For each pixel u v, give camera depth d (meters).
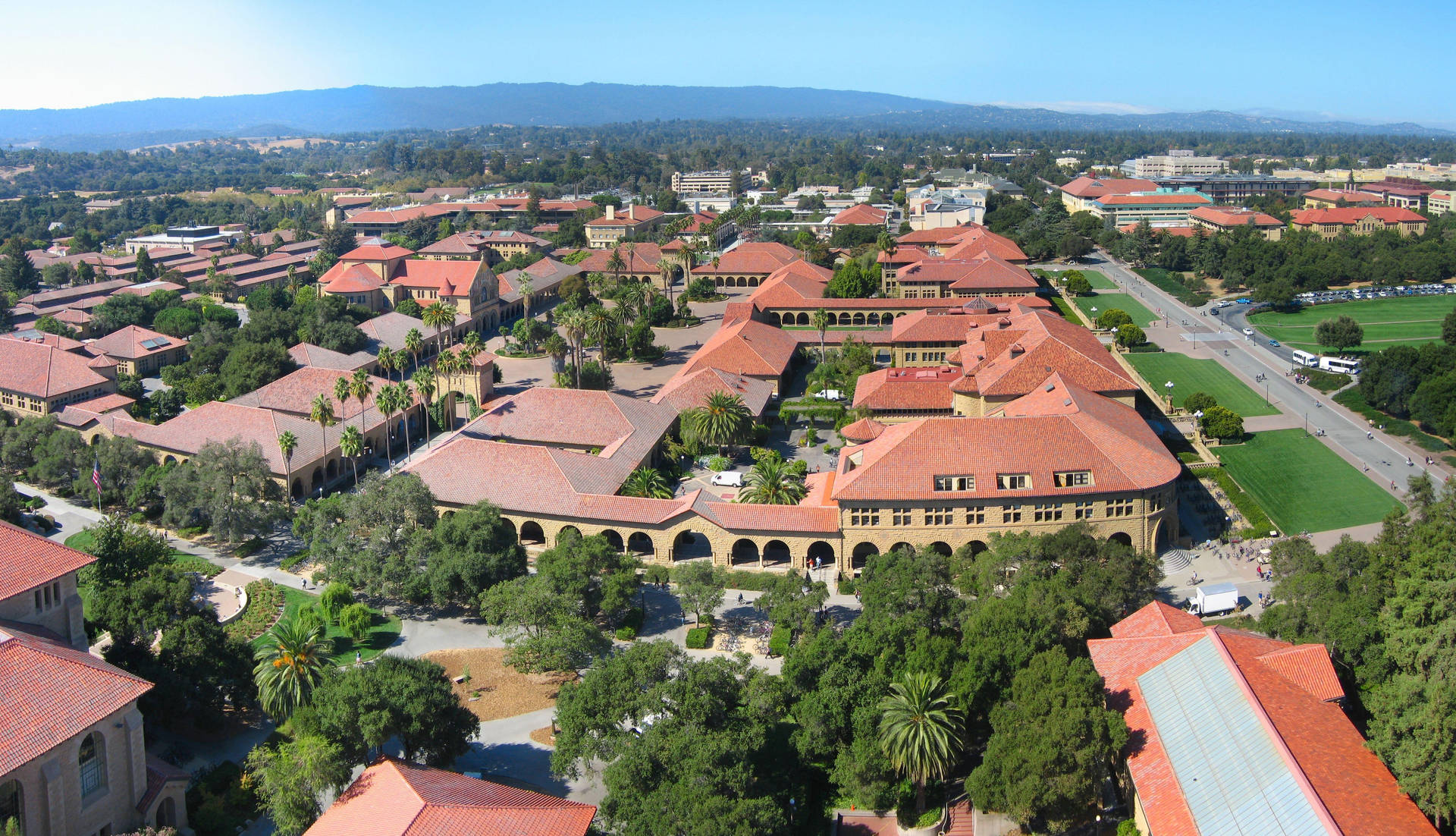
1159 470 147.12
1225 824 80.62
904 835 96.69
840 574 145.62
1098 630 115.44
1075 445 148.25
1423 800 81.19
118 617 112.44
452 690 110.62
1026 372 179.38
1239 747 86.62
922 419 157.50
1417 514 146.75
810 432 199.88
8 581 102.75
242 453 163.62
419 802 84.50
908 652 106.88
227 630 133.12
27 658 91.31
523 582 127.94
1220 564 149.00
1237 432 190.88
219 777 104.75
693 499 151.62
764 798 88.81
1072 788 89.00
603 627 134.88
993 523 145.75
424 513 145.88
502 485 157.62
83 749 91.25
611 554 132.38
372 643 131.38
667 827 85.62
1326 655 99.81
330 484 185.38
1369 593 111.81
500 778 104.44
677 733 94.75
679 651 105.19
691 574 129.88
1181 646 103.19
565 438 182.75
